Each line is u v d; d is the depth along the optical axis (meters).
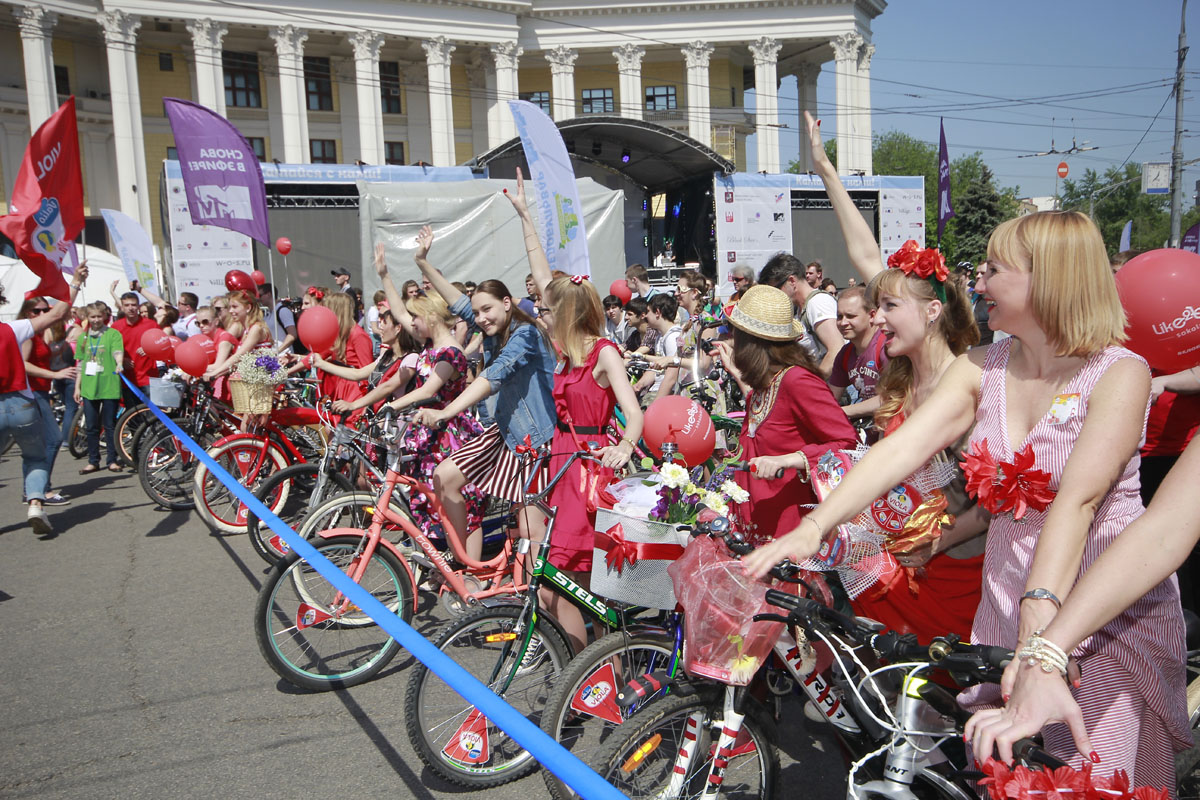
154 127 38.22
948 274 2.87
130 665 4.68
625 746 2.62
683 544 2.95
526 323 4.46
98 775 3.58
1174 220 23.20
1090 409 1.92
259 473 7.35
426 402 5.30
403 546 4.97
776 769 2.87
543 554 3.52
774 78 41.06
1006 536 2.10
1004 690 1.67
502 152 19.38
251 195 9.45
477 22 38.84
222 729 3.96
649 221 28.73
